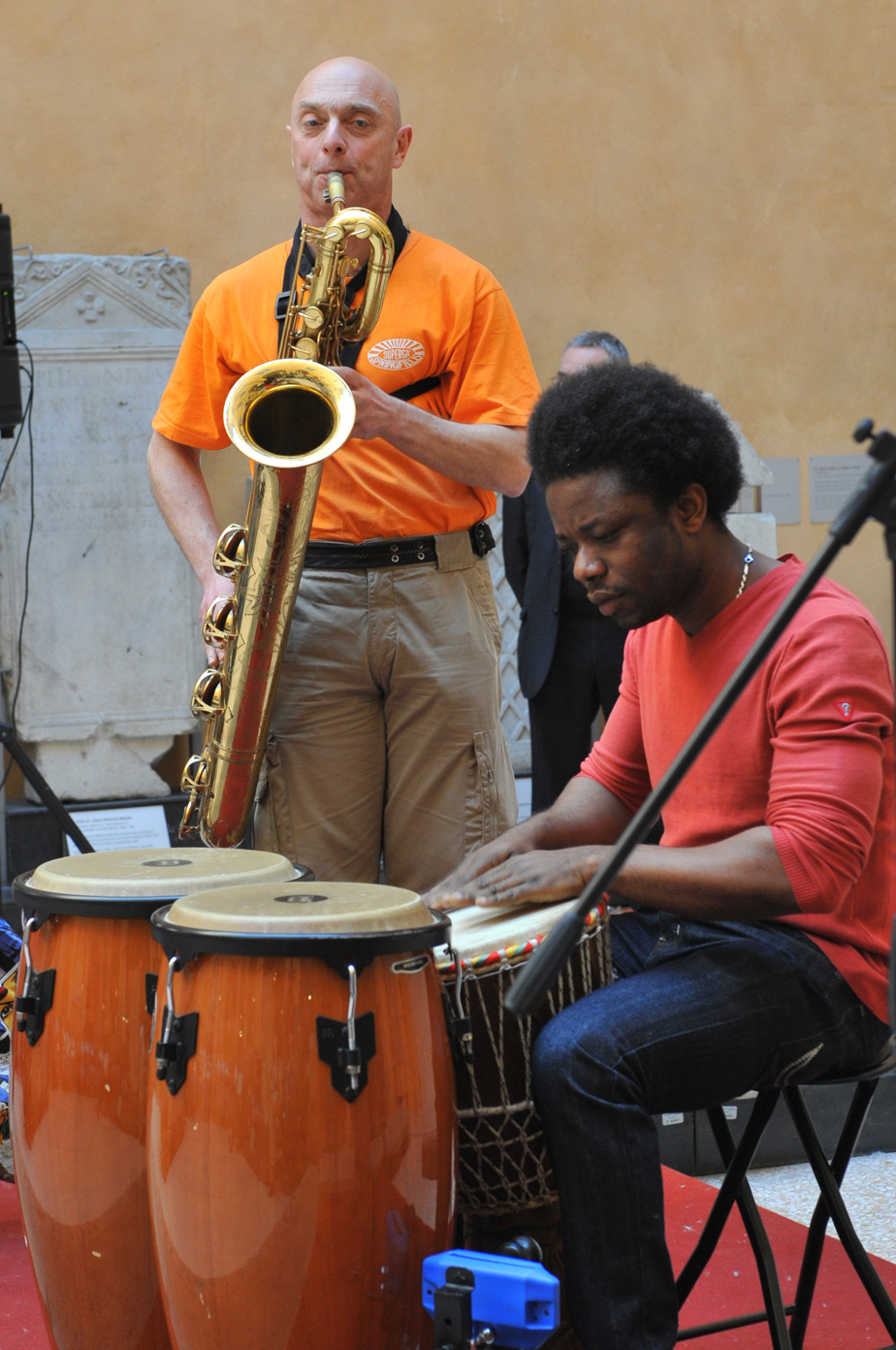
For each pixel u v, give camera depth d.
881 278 11.91
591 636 8.55
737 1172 3.62
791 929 3.57
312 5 10.20
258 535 4.87
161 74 9.90
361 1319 3.15
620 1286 3.19
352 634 5.18
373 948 3.10
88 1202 3.51
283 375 4.68
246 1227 3.09
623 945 3.98
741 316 11.53
